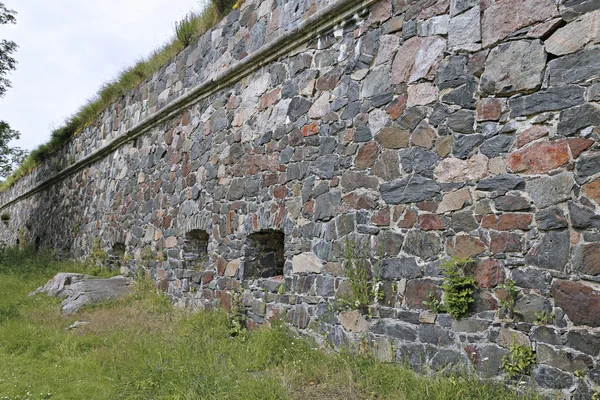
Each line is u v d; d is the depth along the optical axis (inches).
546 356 132.5
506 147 146.9
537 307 135.7
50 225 570.6
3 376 177.3
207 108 297.7
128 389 164.4
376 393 148.4
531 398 132.0
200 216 288.5
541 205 138.0
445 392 138.8
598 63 130.9
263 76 251.4
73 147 528.4
